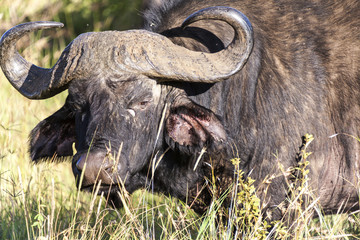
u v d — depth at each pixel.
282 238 15.76
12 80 17.36
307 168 17.09
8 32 16.95
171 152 17.50
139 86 15.68
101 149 14.89
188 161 17.42
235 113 17.05
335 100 17.16
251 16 17.55
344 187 17.78
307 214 16.17
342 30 17.36
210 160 17.19
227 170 17.33
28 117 28.45
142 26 18.48
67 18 42.31
